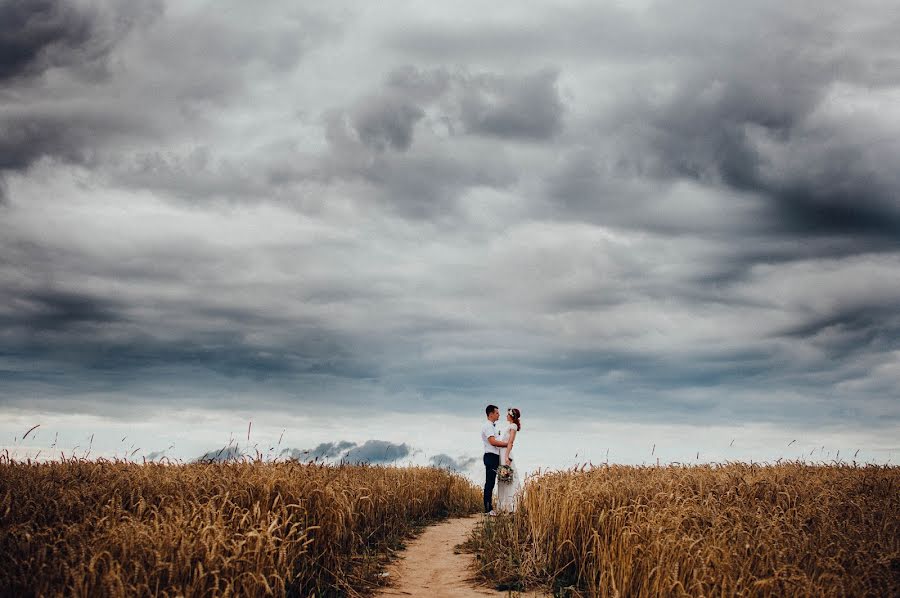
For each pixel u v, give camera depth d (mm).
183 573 5953
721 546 6527
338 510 8984
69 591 5473
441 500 18125
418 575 9586
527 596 8359
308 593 7840
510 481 14531
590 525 8828
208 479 8930
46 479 8984
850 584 5855
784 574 5762
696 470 12828
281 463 9977
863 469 13250
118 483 8836
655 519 7449
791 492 9883
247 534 6527
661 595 6023
